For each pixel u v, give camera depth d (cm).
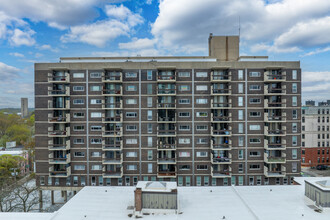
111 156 3875
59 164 3931
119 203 2489
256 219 2095
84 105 3825
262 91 3825
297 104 3825
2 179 4728
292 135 3828
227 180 3844
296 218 2070
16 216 2152
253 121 3831
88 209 2338
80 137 3844
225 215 2184
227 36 4372
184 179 3841
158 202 2248
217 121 3697
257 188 2877
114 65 3822
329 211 2188
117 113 3862
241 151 3844
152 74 3812
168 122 3706
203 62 3803
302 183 2906
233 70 3800
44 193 4628
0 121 8969
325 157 6769
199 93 3809
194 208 2352
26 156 6294
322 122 6775
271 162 3728
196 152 3834
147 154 3838
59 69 3778
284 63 3819
